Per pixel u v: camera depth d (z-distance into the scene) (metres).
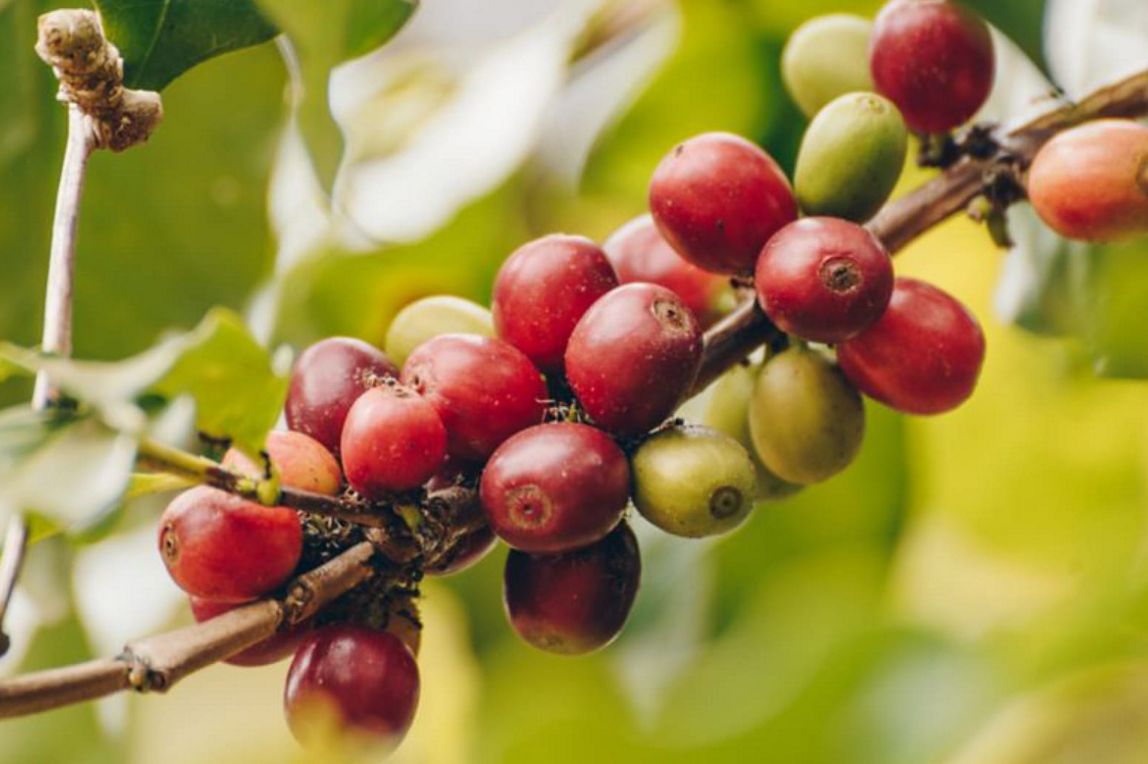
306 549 0.35
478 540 0.36
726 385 0.39
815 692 0.42
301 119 0.37
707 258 0.38
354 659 0.35
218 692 0.46
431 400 0.36
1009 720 0.42
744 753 0.42
